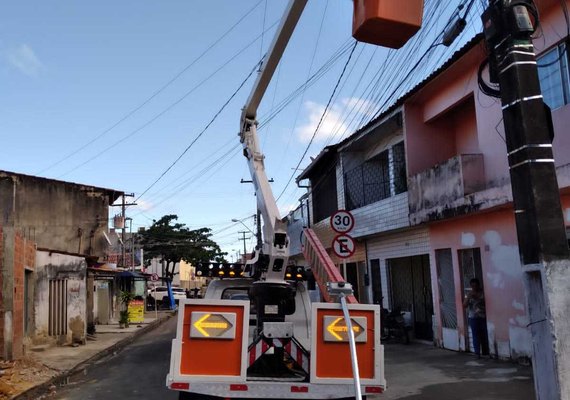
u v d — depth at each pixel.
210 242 54.62
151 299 47.50
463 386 8.75
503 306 11.19
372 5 3.21
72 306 17.31
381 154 17.59
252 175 7.97
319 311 5.43
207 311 5.28
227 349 5.28
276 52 7.43
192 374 5.20
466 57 11.79
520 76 3.76
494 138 11.50
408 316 15.27
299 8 6.69
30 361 12.40
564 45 9.31
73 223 27.09
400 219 15.21
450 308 13.53
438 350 13.23
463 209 11.80
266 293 6.44
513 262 10.91
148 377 10.98
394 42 3.46
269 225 7.06
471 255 12.62
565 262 3.54
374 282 18.48
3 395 8.98
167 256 53.34
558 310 3.47
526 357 10.46
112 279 30.80
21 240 13.19
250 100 8.20
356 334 5.40
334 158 21.09
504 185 10.52
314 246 9.45
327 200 23.03
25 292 14.83
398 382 9.34
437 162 14.65
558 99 9.51
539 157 3.66
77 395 9.39
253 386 5.25
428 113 14.52
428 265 15.04
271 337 5.89
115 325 26.56
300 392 5.30
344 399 5.44
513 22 3.78
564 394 3.38
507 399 7.73
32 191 26.30
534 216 3.60
